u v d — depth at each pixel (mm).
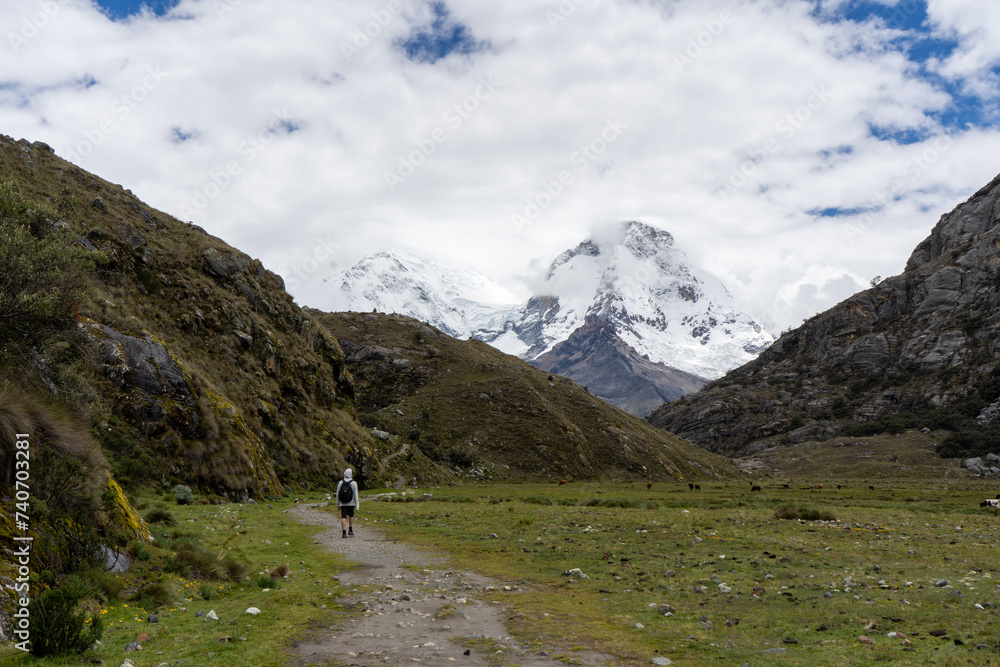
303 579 16219
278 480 51906
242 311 68000
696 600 13844
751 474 184375
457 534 26234
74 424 14406
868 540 24297
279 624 11383
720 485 124500
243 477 43781
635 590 15070
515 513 36406
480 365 174625
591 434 156125
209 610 12125
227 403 48469
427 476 91438
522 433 143875
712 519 33500
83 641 9086
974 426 179500
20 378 16719
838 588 14898
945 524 31656
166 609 11953
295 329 81875
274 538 24031
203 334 60062
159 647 9664
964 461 161000
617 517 34000
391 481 77562
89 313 41094
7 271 16672
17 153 61281
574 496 67000
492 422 146125
